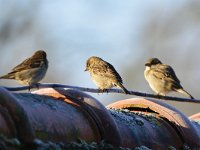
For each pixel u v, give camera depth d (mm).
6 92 8484
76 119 9547
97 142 9578
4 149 7941
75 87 12086
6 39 36125
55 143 8875
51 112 9312
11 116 8336
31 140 8375
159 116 11711
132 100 12172
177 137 11281
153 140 10773
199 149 11344
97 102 10023
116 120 10648
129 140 10336
